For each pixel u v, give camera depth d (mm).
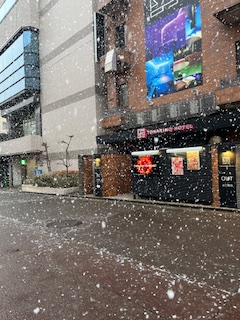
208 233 6832
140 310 3375
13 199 17328
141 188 12992
